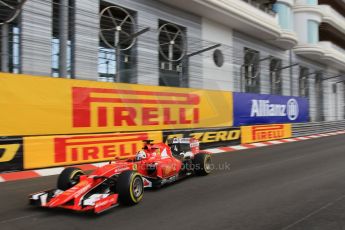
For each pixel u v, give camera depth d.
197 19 19.75
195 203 6.55
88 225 5.30
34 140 9.72
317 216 5.76
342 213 5.92
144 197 7.00
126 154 11.98
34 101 10.16
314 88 33.72
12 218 5.64
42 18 12.45
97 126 11.81
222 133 16.06
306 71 32.38
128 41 16.38
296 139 20.28
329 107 36.47
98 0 14.48
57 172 9.55
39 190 7.61
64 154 10.31
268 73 26.41
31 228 5.19
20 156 9.46
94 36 14.23
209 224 5.37
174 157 8.58
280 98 21.59
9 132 9.62
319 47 30.66
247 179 8.80
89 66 14.03
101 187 6.31
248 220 5.55
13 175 9.04
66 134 10.93
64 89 10.89
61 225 5.30
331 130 25.84
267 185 8.09
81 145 10.72
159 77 17.98
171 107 14.55
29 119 10.05
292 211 6.04
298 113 23.52
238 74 22.98
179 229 5.15
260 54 25.44
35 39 12.27
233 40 22.56
